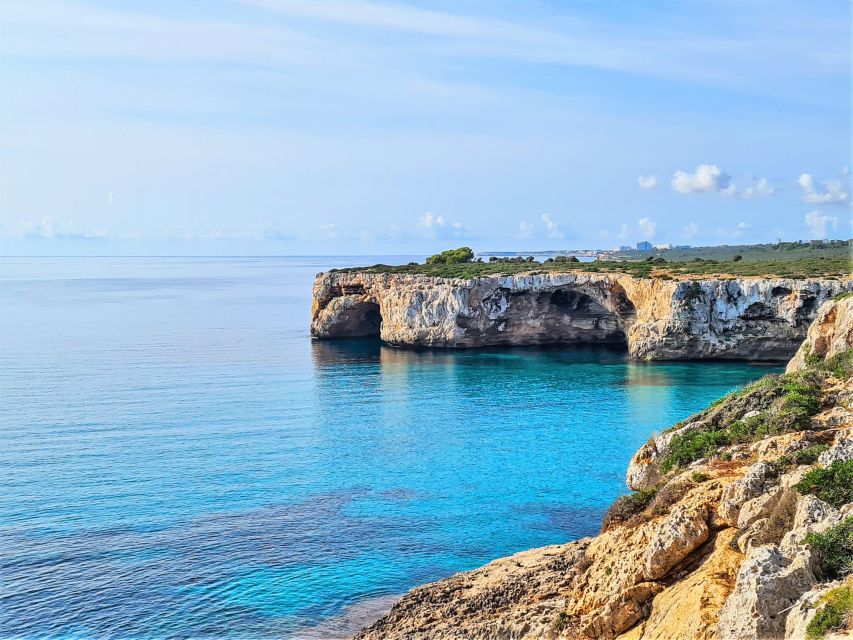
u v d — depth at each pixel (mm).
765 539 19703
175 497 49344
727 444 28547
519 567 35250
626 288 109000
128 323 163750
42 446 61188
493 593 31656
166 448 61156
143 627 33406
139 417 72562
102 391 85875
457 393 85250
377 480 53375
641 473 31688
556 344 122188
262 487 51656
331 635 32781
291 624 33750
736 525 21297
